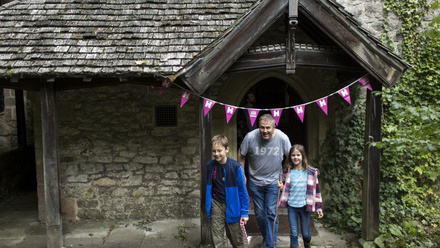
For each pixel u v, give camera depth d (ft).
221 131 17.51
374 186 13.46
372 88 12.93
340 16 11.93
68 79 13.28
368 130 13.32
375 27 18.03
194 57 12.10
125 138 17.47
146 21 14.69
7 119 26.08
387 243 13.93
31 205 20.29
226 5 15.57
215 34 14.02
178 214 17.74
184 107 17.48
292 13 11.62
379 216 14.96
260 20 11.81
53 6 15.26
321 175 17.79
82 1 15.62
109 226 16.69
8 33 13.67
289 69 12.25
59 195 13.43
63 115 17.17
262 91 20.35
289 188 12.41
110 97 17.31
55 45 13.25
